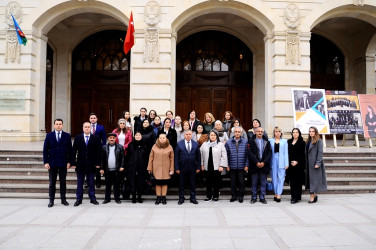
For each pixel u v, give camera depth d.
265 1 11.74
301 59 11.72
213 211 6.35
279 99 11.55
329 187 8.17
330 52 16.25
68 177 8.35
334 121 10.94
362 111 11.13
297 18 11.71
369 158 9.22
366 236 4.78
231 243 4.48
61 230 5.04
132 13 11.31
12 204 6.92
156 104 11.38
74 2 11.70
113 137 7.12
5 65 11.58
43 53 12.21
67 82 15.34
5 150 9.01
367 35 14.84
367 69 14.99
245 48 15.74
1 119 11.58
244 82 15.59
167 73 11.42
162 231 5.01
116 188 7.16
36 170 8.37
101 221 5.57
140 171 7.12
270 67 11.97
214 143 7.43
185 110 15.41
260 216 5.95
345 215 6.00
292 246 4.37
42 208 6.54
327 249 4.25
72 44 15.37
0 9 11.67
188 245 4.39
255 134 7.56
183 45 15.58
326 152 9.48
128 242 4.50
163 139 7.02
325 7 11.83
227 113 9.00
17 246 4.32
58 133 6.88
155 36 11.44
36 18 11.64
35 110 11.91
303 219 5.73
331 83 16.08
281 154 7.27
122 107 15.46
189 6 11.53
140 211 6.33
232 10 11.95
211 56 15.66
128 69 15.55
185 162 7.13
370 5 11.87
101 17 14.45
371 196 7.82
